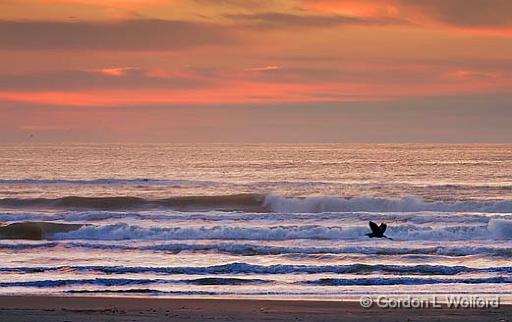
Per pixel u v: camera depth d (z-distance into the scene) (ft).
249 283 226.58
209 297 205.26
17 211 469.98
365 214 403.95
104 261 272.72
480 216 394.32
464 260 278.05
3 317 171.73
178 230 352.49
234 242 322.14
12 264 262.47
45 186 631.97
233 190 600.39
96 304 192.54
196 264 267.80
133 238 350.23
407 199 481.46
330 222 381.40
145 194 574.56
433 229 349.82
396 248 300.40
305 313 180.55
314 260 277.03
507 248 299.38
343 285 224.12
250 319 172.35
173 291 213.87
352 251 293.84
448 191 585.63
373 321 171.73
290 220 388.78
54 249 300.20
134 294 209.36
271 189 604.49
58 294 209.05
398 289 218.38
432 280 230.89
